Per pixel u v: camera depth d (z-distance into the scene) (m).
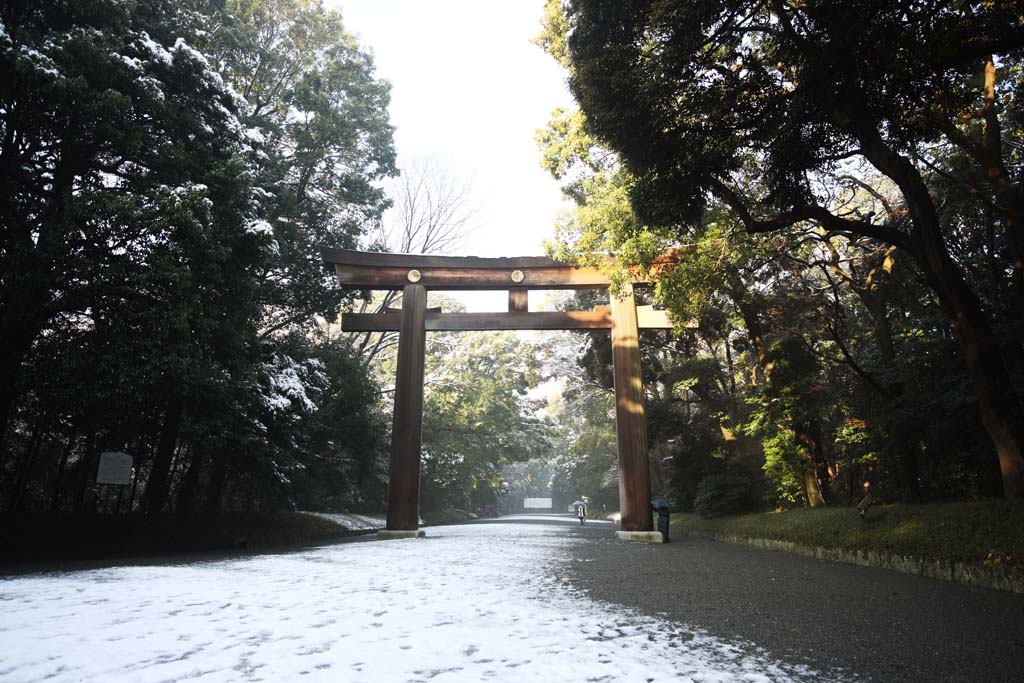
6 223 11.99
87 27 13.07
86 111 11.60
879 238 10.70
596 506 61.41
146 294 12.34
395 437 18.78
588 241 14.91
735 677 3.82
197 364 13.71
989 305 14.66
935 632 5.16
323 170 25.42
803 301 18.11
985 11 7.58
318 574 9.20
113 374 11.77
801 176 10.45
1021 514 8.20
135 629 4.99
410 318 19.55
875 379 15.30
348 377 25.38
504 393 45.88
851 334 19.50
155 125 13.88
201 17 16.88
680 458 23.61
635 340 18.77
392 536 18.17
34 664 3.91
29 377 11.73
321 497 29.86
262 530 18.58
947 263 9.84
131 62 12.63
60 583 7.93
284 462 18.92
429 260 19.89
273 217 19.77
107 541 13.66
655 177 10.89
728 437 21.66
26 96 11.20
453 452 40.97
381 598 6.80
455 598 6.83
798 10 8.98
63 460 15.84
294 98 24.52
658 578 8.74
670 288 13.04
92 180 14.19
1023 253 11.37
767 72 10.60
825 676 3.90
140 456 18.62
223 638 4.70
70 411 12.88
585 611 6.12
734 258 14.05
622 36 10.16
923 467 14.41
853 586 7.85
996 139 11.04
